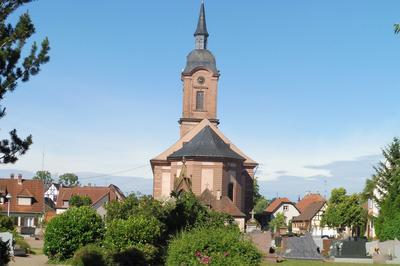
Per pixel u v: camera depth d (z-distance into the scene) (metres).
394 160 68.62
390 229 57.03
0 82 20.94
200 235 24.28
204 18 101.00
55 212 110.44
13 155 21.75
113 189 120.12
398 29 16.09
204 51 99.44
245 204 83.88
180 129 98.31
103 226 40.16
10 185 102.12
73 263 34.56
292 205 145.38
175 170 78.50
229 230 25.72
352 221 93.62
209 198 70.06
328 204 100.69
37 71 21.59
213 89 98.31
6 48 21.23
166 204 41.72
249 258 23.95
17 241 45.31
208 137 79.06
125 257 34.47
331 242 57.62
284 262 45.44
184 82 98.44
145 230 36.25
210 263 23.36
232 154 78.19
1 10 21.39
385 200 61.28
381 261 48.28
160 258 36.06
